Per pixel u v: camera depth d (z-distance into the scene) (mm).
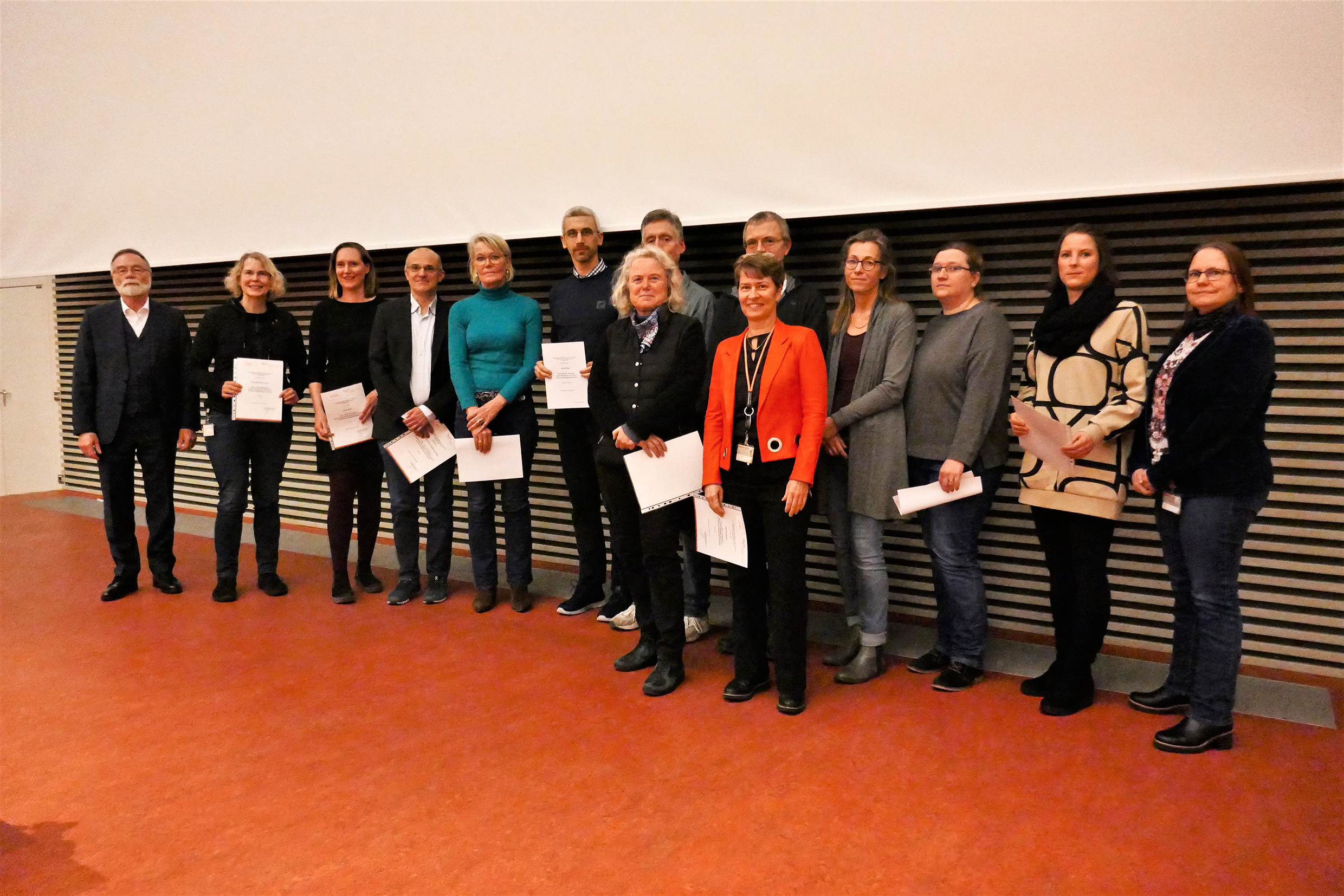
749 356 2969
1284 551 3334
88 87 6004
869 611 3277
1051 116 3287
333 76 5070
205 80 5543
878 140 3605
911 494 3037
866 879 2047
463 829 2297
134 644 3807
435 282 4234
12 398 7703
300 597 4516
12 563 5273
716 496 3002
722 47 3904
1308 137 2922
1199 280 2590
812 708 3043
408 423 4078
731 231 4344
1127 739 2760
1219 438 2527
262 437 4480
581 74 4285
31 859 2197
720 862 2121
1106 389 2854
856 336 3285
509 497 4148
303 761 2705
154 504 4539
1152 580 3564
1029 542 3812
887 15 3541
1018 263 3674
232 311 4426
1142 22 3119
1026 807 2352
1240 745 2711
